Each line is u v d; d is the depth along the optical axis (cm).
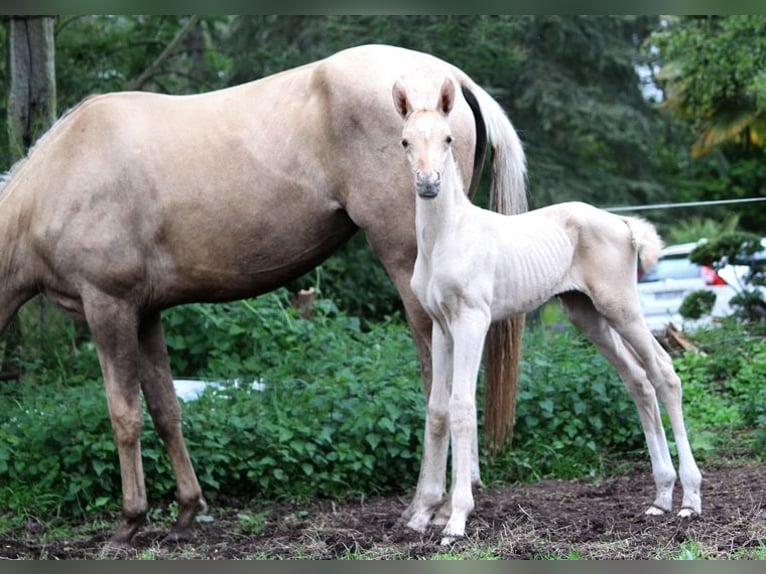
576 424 1045
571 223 806
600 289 799
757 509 810
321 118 835
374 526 849
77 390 1062
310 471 972
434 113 707
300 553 776
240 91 874
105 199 839
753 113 2217
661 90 3125
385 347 1152
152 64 1811
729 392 1254
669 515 806
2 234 865
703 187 3144
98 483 955
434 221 754
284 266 866
